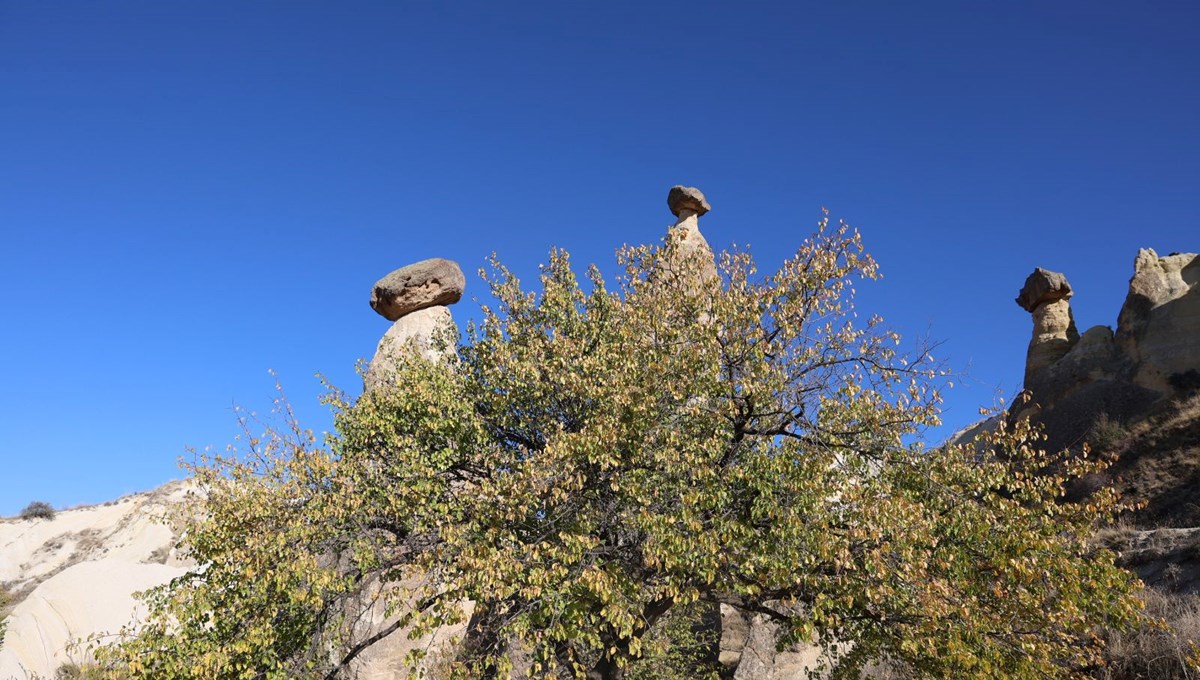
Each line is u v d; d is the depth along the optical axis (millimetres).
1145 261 30484
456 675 8461
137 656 8961
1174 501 21359
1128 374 27906
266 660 8906
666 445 8961
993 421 33156
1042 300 34750
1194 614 10727
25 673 14961
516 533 9367
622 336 10711
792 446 8836
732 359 9430
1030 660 7926
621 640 10484
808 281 9656
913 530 7672
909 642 7695
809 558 8141
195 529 10039
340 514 9484
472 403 11891
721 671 16312
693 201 24875
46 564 35875
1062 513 8945
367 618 14320
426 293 20719
